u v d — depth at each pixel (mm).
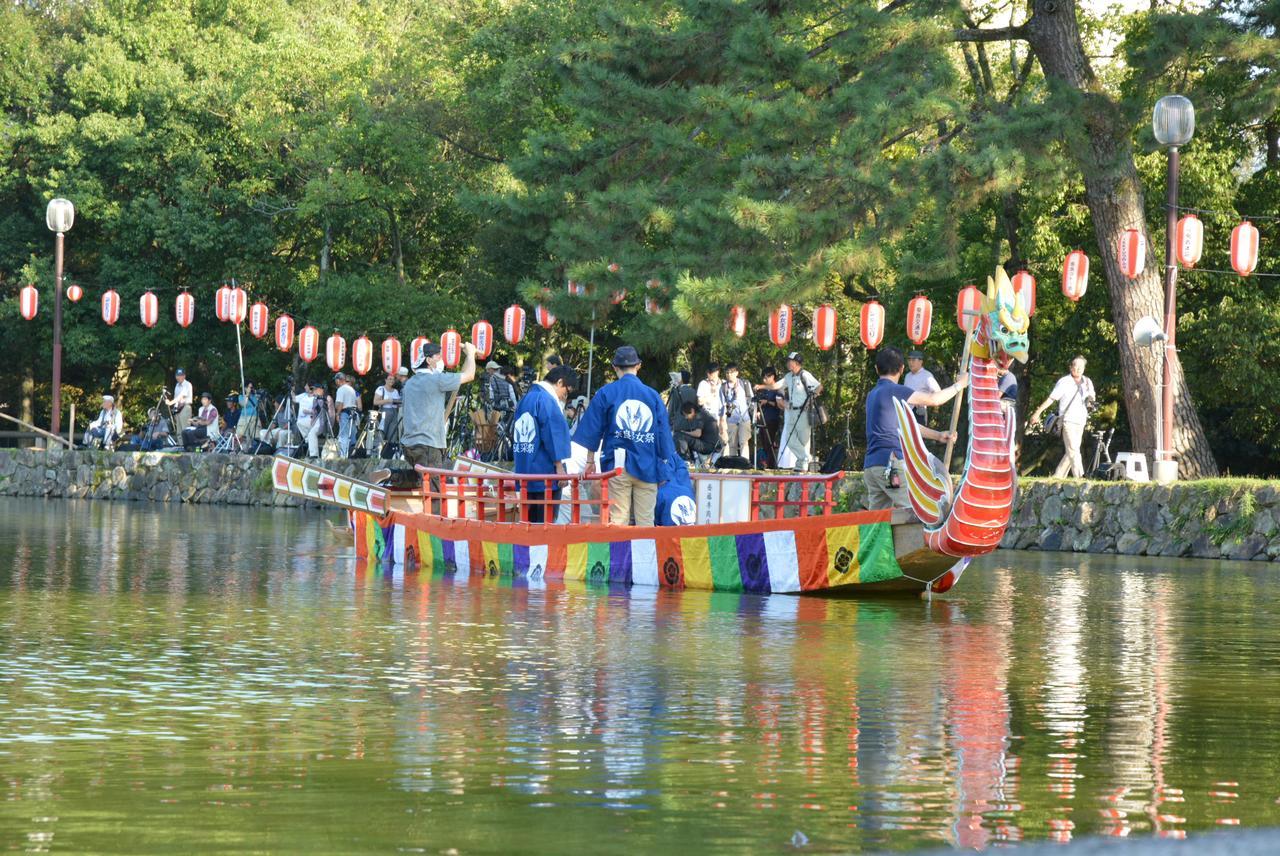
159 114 53594
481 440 31031
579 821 6340
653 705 9047
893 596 15930
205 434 41844
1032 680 10211
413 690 9508
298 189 52625
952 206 25797
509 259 44844
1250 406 36406
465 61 46875
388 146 47875
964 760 7590
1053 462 41438
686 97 28891
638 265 28156
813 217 25703
